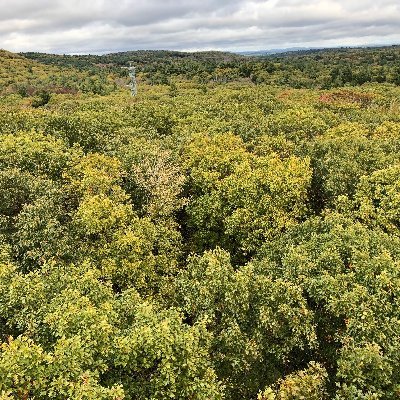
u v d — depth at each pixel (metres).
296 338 16.66
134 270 23.67
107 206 25.59
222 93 93.50
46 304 16.41
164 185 32.28
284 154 37.72
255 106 69.31
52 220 23.61
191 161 36.66
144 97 96.44
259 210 29.53
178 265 29.42
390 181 27.23
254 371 17.50
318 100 81.62
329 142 37.16
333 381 16.86
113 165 33.16
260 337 16.95
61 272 19.48
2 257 20.75
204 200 32.47
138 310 16.19
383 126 45.84
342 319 17.75
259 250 25.84
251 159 35.72
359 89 100.81
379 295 16.56
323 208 31.53
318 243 20.92
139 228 25.83
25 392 12.20
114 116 54.53
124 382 14.16
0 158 31.55
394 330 15.75
